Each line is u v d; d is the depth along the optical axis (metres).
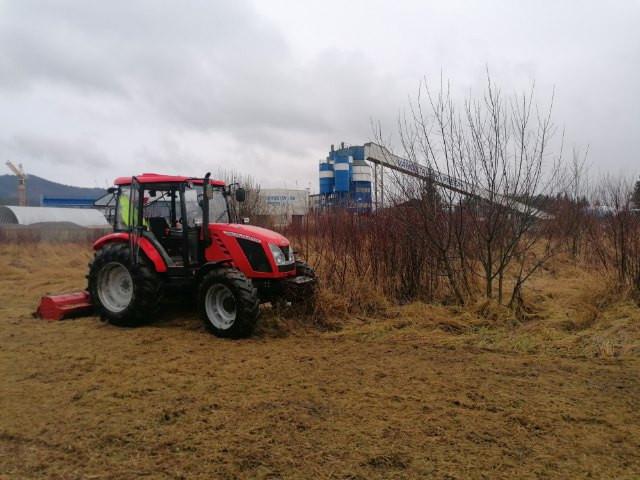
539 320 6.84
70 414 3.80
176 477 2.89
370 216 8.52
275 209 20.31
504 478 2.86
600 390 4.27
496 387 4.36
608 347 5.40
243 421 3.66
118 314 6.70
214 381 4.55
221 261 6.37
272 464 3.03
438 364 5.07
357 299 7.41
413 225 7.78
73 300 7.36
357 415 3.76
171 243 7.16
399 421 3.64
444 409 3.86
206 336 6.23
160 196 7.22
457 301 7.49
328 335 6.27
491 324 6.59
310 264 8.41
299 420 3.67
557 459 3.08
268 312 6.99
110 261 6.91
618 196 9.05
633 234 8.06
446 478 2.86
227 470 2.96
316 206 11.16
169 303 7.64
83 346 5.76
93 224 27.67
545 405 3.93
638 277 7.65
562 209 11.05
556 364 5.03
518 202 7.22
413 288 7.93
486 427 3.54
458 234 7.47
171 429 3.53
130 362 5.14
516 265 11.04
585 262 11.02
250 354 5.46
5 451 3.23
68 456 3.15
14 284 10.75
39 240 19.11
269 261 6.39
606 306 7.32
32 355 5.39
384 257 8.05
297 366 5.02
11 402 4.05
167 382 4.52
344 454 3.15
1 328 6.61
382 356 5.38
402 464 3.02
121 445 3.30
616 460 3.06
